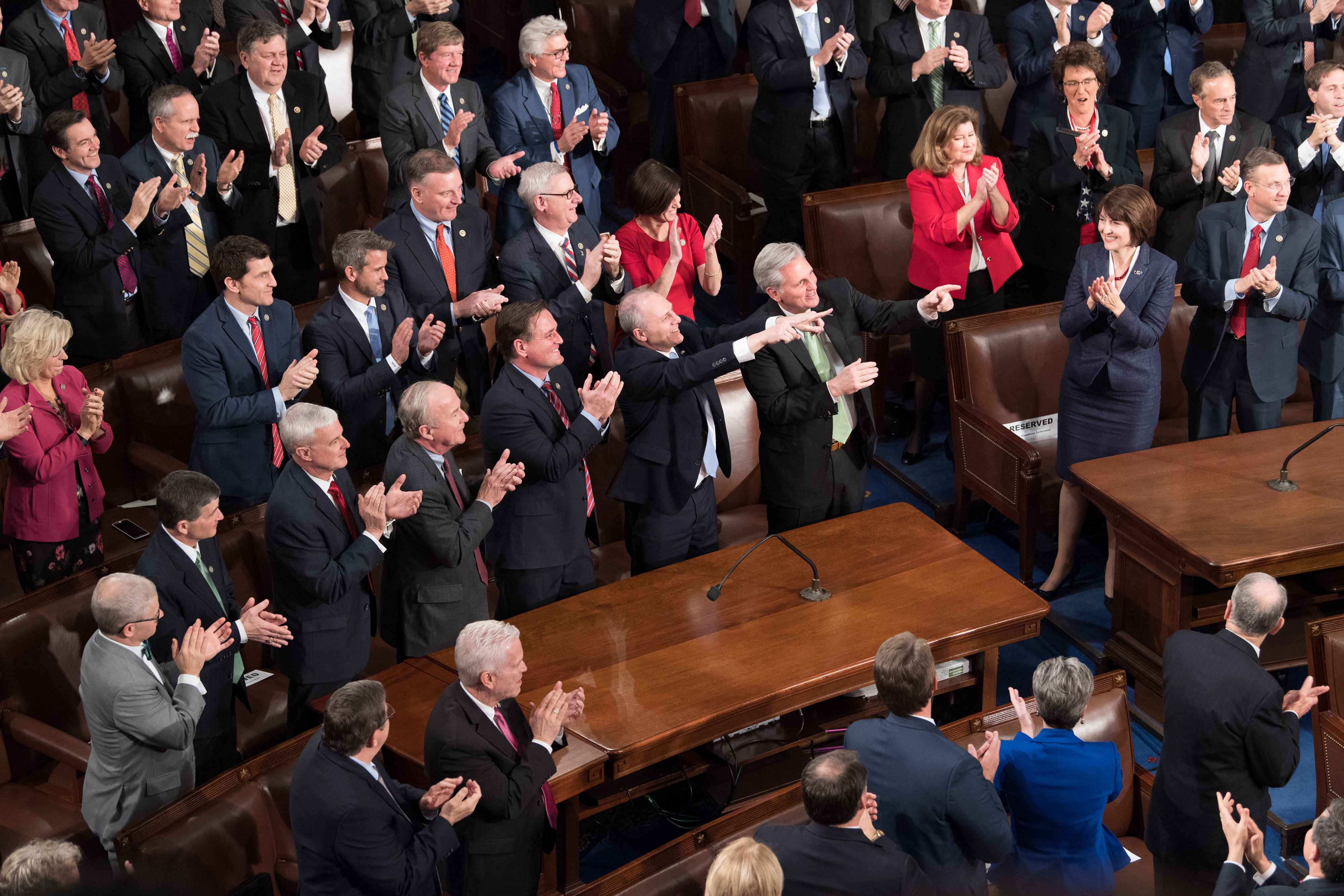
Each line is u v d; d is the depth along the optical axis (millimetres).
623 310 10945
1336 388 14062
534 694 9602
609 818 10844
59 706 10289
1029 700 10805
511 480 10336
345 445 9875
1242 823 8141
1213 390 13547
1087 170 14812
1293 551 10922
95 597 8805
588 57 20156
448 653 10219
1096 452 12953
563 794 8859
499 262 13008
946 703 11320
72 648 10312
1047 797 8391
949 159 14344
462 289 13453
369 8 17078
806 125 16438
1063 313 12688
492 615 12211
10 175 15180
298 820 7770
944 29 16453
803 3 16312
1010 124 17297
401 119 14742
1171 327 14836
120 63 15906
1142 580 12008
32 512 11023
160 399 13047
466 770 8172
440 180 12812
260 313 11852
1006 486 13805
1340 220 13461
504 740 8406
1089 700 9336
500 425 10547
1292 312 12961
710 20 18453
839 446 11969
